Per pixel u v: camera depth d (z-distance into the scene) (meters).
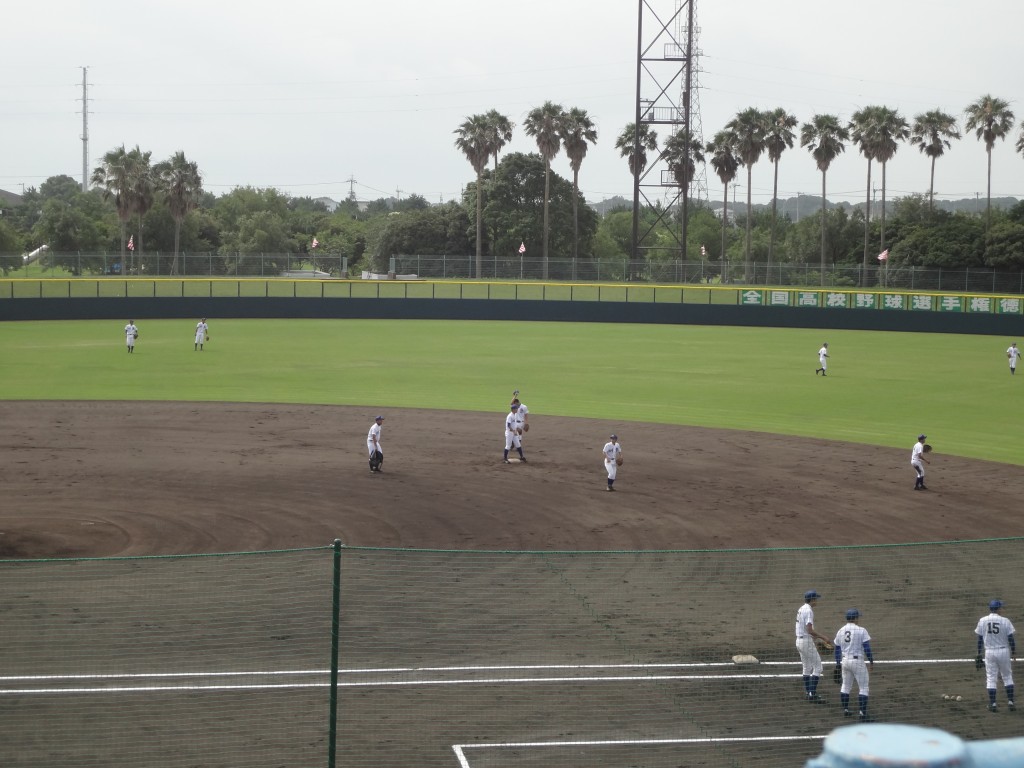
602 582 18.97
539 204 130.75
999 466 31.22
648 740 12.80
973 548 21.56
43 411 38.16
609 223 174.88
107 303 79.44
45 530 22.00
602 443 34.00
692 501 25.94
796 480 28.73
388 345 64.69
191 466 29.16
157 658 14.92
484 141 117.00
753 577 19.39
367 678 14.41
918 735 2.89
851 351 65.94
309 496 25.73
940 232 113.19
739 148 118.56
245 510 24.20
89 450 31.17
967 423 39.44
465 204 135.00
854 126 117.44
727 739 12.91
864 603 18.00
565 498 26.05
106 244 131.88
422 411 39.91
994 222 121.31
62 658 14.82
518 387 47.56
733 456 32.16
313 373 50.97
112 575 18.78
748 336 75.69
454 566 19.78
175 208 116.62
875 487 28.02
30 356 55.12
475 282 88.81
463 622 16.70
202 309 81.88
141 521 23.00
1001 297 80.38
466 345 65.69
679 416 40.06
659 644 15.98
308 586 18.30
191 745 12.34
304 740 12.54
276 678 14.32
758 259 150.88
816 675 14.16
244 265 107.56
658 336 74.50
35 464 28.95
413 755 12.24
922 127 127.19
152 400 41.31
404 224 132.62
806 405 43.41
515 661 15.19
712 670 15.06
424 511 24.41
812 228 138.50
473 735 12.80
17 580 18.38
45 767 11.72
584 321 86.56
